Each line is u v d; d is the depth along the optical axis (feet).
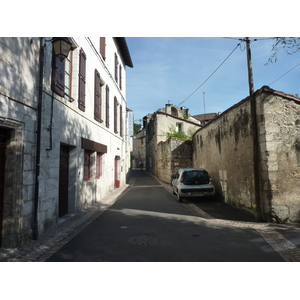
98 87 36.52
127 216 24.89
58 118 22.38
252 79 23.20
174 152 58.18
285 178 21.17
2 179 15.58
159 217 24.18
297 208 20.98
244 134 26.11
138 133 164.96
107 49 43.50
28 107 16.99
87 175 33.55
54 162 21.39
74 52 27.84
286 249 14.84
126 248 15.35
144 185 58.59
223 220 22.71
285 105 21.61
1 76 14.20
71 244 16.29
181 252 14.56
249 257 13.74
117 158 54.34
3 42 14.39
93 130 34.27
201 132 45.03
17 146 15.97
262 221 21.86
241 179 27.20
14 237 15.52
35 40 18.07
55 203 21.47
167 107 104.27
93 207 30.71
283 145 21.34
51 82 20.79
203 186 33.19
